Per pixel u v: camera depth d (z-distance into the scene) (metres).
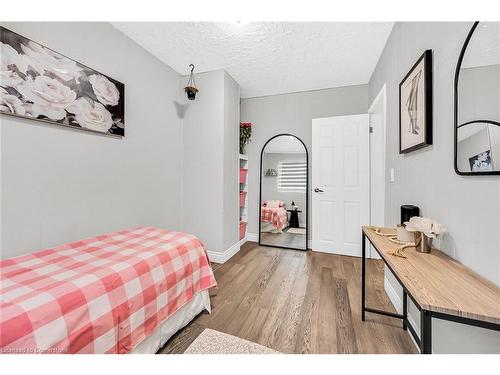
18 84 1.36
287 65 2.63
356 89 3.15
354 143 2.98
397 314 1.59
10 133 1.36
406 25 1.63
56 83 1.55
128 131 2.17
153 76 2.45
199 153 2.85
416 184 1.46
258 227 3.67
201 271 1.67
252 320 1.61
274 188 3.57
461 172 0.97
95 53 1.83
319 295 1.95
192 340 1.41
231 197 3.00
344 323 1.57
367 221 2.91
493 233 0.82
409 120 1.52
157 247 1.47
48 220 1.55
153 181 2.49
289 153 3.49
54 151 1.58
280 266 2.63
